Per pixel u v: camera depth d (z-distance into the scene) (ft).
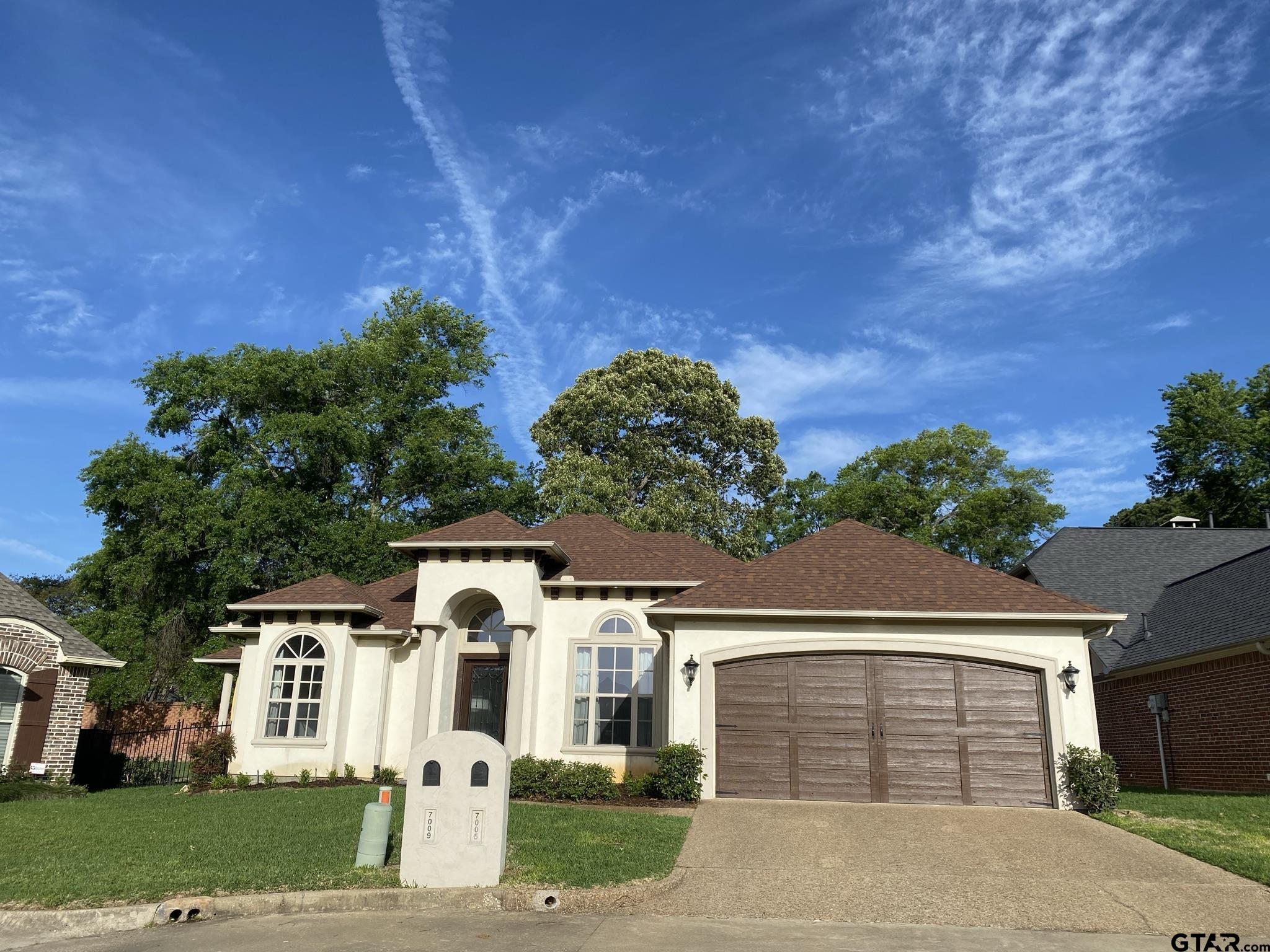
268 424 97.14
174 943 23.67
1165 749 59.16
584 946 23.15
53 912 25.61
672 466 121.29
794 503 136.46
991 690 45.75
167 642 100.07
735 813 41.11
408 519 105.50
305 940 23.77
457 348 122.01
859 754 45.44
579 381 132.26
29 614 58.80
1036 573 77.10
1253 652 50.39
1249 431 119.65
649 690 55.11
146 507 97.55
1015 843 35.24
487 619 59.72
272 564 98.58
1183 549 77.92
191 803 47.80
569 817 39.86
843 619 46.93
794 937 24.21
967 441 134.10
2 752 55.77
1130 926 25.44
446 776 29.96
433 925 25.41
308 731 56.70
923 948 23.25
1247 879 29.81
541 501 117.08
